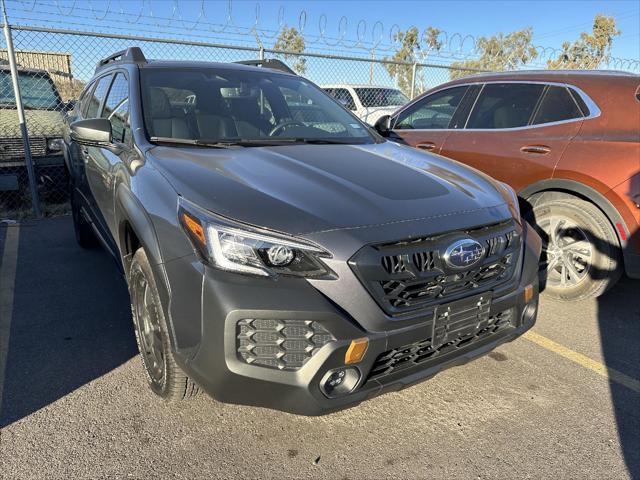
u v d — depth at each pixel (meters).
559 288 3.96
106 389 2.71
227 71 3.62
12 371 2.87
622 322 3.71
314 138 3.26
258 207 2.03
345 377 2.00
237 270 1.92
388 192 2.31
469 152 4.45
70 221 6.18
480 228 2.30
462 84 4.79
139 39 6.57
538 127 4.05
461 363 2.31
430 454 2.31
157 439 2.35
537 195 4.03
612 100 3.70
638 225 3.40
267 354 1.92
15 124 6.82
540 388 2.85
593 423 2.54
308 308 1.88
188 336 1.99
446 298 2.16
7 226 5.91
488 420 2.56
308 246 1.92
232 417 2.51
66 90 7.95
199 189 2.16
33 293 3.95
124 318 3.54
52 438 2.33
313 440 2.38
